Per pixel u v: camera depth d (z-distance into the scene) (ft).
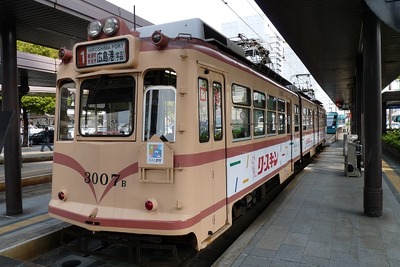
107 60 14.17
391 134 67.05
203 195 14.17
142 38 14.33
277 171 26.78
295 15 24.11
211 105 15.06
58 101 16.34
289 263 13.71
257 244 15.75
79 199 14.75
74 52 14.92
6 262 12.17
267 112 24.16
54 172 15.87
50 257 16.57
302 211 21.26
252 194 22.34
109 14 25.90
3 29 21.45
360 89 41.24
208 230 14.55
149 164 13.25
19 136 21.68
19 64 40.24
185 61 13.47
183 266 15.99
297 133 37.52
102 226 13.62
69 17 22.94
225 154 16.44
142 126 13.73
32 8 20.89
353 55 38.91
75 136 15.10
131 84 14.14
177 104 13.37
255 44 31.04
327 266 13.44
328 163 44.98
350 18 24.85
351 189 27.71
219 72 15.89
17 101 21.66
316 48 34.94
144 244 14.07
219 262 13.91
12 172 21.12
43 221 19.75
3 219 20.25
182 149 13.20
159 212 13.20
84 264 15.81
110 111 14.48
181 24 17.34
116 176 13.87
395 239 16.28
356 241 16.03
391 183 30.45
